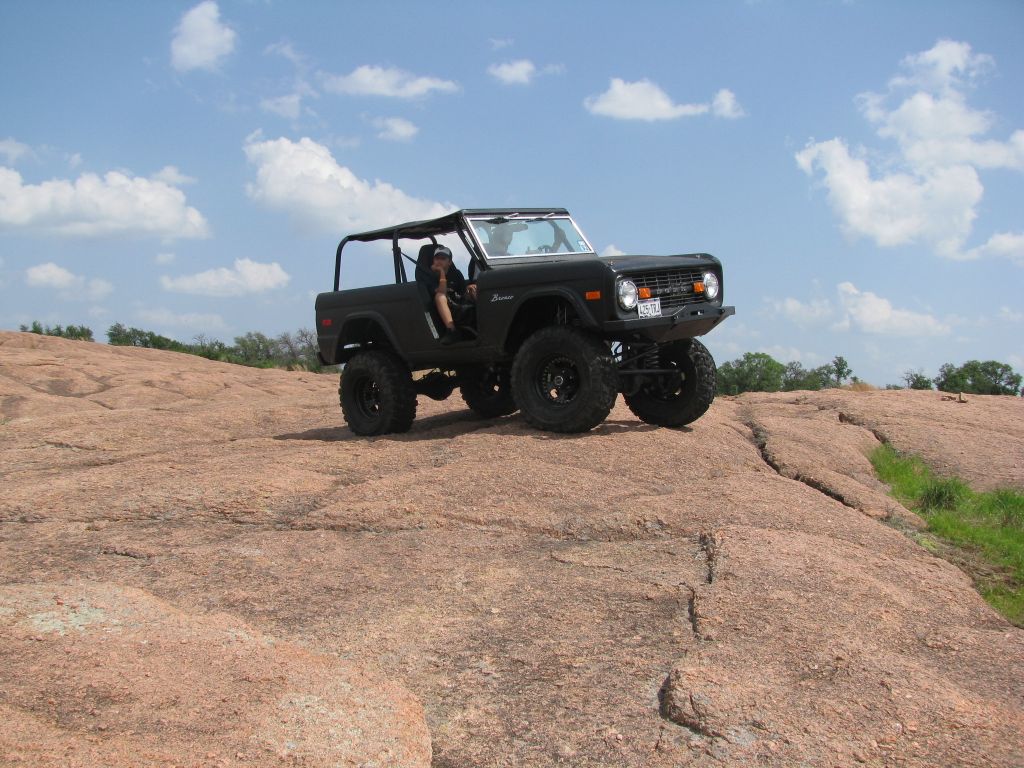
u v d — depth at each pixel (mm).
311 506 5754
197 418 10539
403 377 8586
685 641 3713
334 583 4453
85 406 14336
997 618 4293
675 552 4855
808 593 4145
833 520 5578
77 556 4996
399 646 3713
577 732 3025
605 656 3592
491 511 5473
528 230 8336
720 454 7223
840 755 2809
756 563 4473
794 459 7711
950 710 3070
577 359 7125
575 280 7027
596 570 4594
